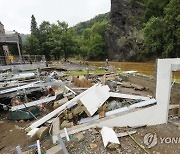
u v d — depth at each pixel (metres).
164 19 24.98
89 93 7.27
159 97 6.68
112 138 5.41
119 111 6.75
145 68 24.38
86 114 6.88
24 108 7.92
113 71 16.77
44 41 45.59
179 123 6.82
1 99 8.91
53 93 9.57
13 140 5.99
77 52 44.97
